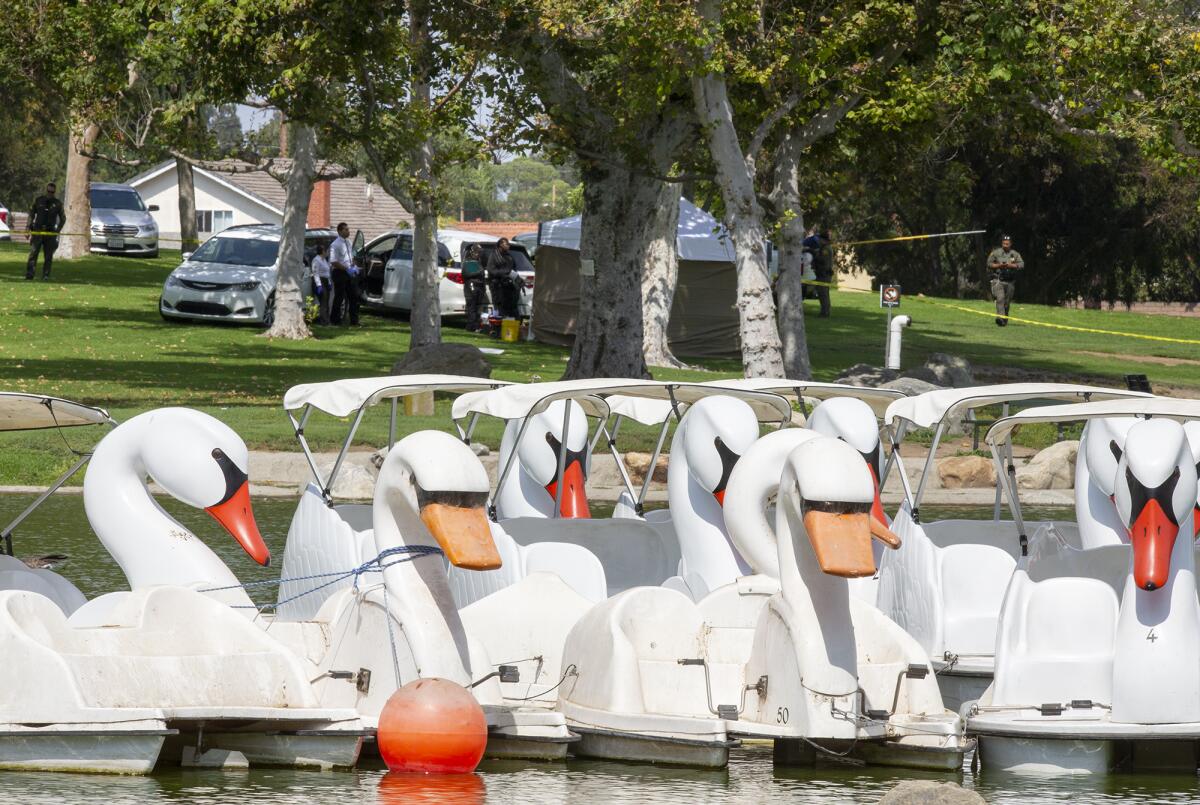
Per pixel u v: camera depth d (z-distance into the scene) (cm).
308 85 6141
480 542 2002
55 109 11512
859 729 2061
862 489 1992
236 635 2100
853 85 6106
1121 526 2856
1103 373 8019
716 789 1952
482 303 9244
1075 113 6266
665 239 7888
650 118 6275
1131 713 2073
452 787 1934
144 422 2370
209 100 6769
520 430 2817
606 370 6575
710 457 2612
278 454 4700
